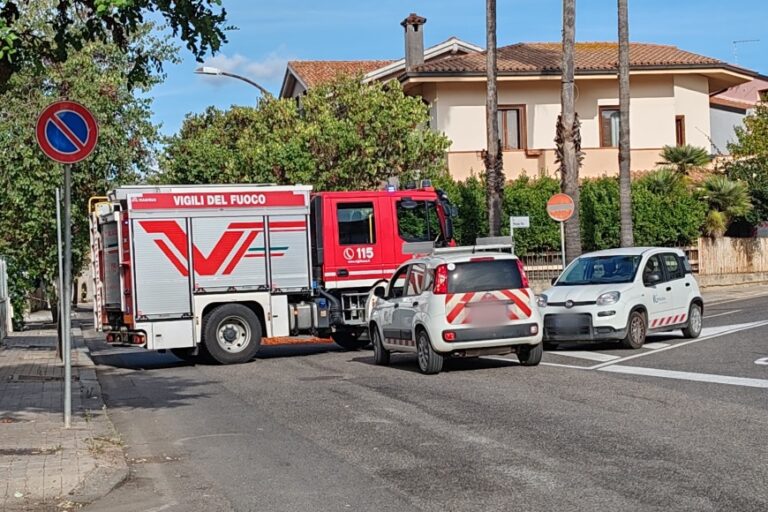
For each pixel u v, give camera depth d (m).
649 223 33.12
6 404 12.88
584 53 39.62
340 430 10.55
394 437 10.00
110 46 23.62
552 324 17.09
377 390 13.53
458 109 36.09
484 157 28.25
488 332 14.78
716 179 34.69
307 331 18.91
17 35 9.32
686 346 17.16
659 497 7.18
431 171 30.44
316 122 29.41
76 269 29.97
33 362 18.97
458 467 8.48
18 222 25.00
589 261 18.48
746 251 35.69
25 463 8.86
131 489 8.23
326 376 15.50
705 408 10.91
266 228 18.38
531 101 36.84
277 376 15.84
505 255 15.28
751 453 8.57
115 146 23.88
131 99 24.11
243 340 18.16
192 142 31.05
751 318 21.88
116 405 13.35
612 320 16.80
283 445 9.87
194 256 17.91
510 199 31.55
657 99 38.31
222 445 10.04
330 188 29.22
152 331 17.66
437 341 14.73
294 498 7.65
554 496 7.33
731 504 6.92
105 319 19.05
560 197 23.41
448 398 12.48
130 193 17.62
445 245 19.73
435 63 36.91
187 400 13.56
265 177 28.84
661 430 9.74
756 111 38.94
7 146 22.72
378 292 18.08
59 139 10.34
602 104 37.78
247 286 18.23
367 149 28.89
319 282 18.94
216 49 9.94
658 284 17.84
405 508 7.19
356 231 19.12
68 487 8.04
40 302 48.53
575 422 10.37
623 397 11.93
